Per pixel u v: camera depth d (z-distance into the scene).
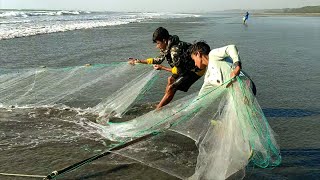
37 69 6.82
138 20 53.91
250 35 24.05
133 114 5.99
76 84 6.63
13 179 3.74
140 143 4.59
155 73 6.13
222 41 19.17
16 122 5.50
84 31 25.14
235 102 4.09
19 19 44.19
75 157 4.31
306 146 4.72
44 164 4.11
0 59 11.05
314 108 6.54
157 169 3.97
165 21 50.31
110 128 5.21
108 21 46.12
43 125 5.41
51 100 6.47
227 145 3.96
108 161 4.14
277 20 58.69
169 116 4.80
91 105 6.29
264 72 10.02
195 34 23.95
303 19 64.19
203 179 3.68
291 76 9.53
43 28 25.81
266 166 4.05
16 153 4.39
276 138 4.99
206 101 4.44
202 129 4.56
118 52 13.73
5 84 6.68
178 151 4.42
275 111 6.34
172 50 5.60
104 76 6.54
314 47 16.88
